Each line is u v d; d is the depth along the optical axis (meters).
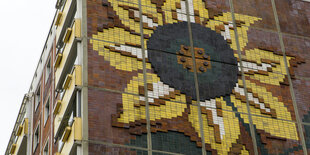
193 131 44.53
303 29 53.59
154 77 45.88
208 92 46.75
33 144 58.72
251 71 49.16
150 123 43.72
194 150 43.84
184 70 47.12
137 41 47.09
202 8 51.06
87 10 47.12
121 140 42.31
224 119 45.91
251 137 45.91
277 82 49.47
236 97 47.34
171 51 47.69
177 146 43.56
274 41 51.75
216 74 47.91
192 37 49.19
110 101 43.59
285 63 50.84
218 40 49.84
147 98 44.69
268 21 52.75
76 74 44.00
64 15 51.03
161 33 48.28
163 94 45.34
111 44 46.09
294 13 54.25
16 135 62.56
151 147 42.81
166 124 44.09
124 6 48.31
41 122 57.06
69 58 46.81
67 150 42.22
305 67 51.41
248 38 50.94
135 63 45.97
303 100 49.38
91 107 42.84
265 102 48.03
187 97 45.88
